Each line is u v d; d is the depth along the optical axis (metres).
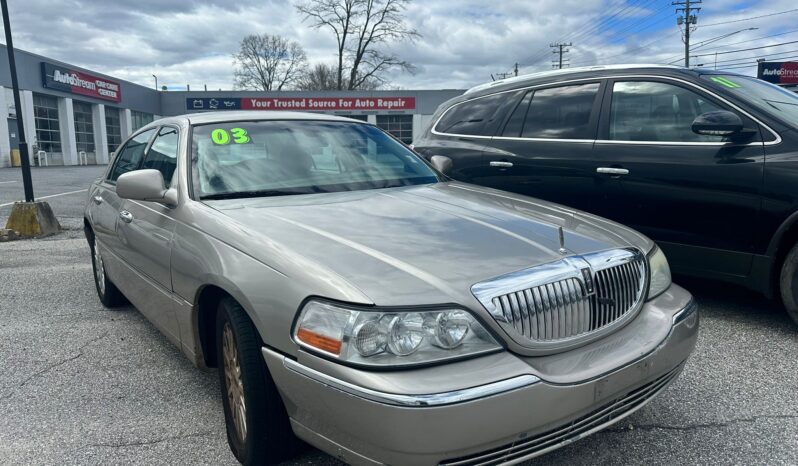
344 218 2.77
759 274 4.11
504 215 2.92
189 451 2.82
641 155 4.63
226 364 2.70
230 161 3.38
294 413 2.22
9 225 8.97
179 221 3.05
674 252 4.53
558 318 2.27
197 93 46.44
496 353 2.10
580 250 2.51
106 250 4.46
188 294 2.87
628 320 2.53
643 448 2.76
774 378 3.45
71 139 36.91
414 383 1.92
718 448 2.75
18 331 4.54
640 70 4.90
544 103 5.45
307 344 2.09
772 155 3.99
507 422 1.98
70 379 3.65
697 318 2.78
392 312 2.00
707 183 4.27
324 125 4.02
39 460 2.75
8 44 8.96
